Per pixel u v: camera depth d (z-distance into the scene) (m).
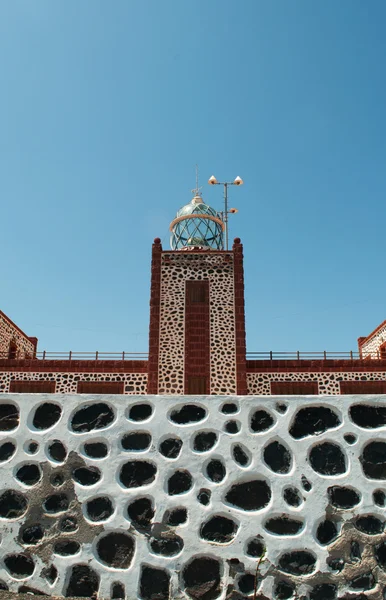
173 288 20.70
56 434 9.50
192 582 8.50
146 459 9.30
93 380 20.28
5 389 20.34
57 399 9.76
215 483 9.08
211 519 8.88
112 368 20.36
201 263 21.05
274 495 8.91
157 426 9.51
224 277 20.86
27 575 8.82
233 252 21.19
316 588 8.44
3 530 8.99
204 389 19.34
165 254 21.22
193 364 19.64
